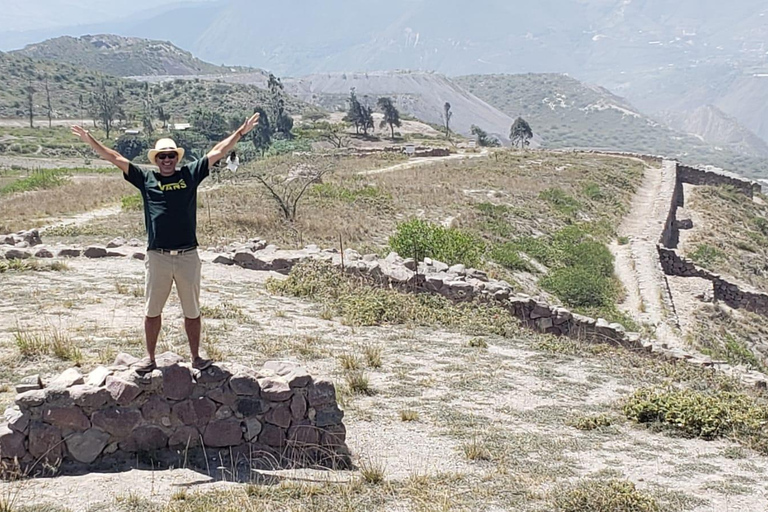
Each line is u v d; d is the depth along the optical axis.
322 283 15.87
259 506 5.98
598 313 23.05
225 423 6.98
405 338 12.96
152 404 6.81
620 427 9.14
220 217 27.80
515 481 6.96
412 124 148.75
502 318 15.32
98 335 10.66
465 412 9.09
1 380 8.52
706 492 7.07
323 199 34.44
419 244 22.44
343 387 9.52
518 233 32.88
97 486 6.21
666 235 41.28
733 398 10.54
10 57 187.25
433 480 6.86
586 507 6.36
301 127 125.12
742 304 31.48
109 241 22.17
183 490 6.20
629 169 60.75
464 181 45.06
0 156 99.12
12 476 6.36
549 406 9.73
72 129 6.71
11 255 17.86
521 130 144.62
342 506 6.15
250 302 14.40
